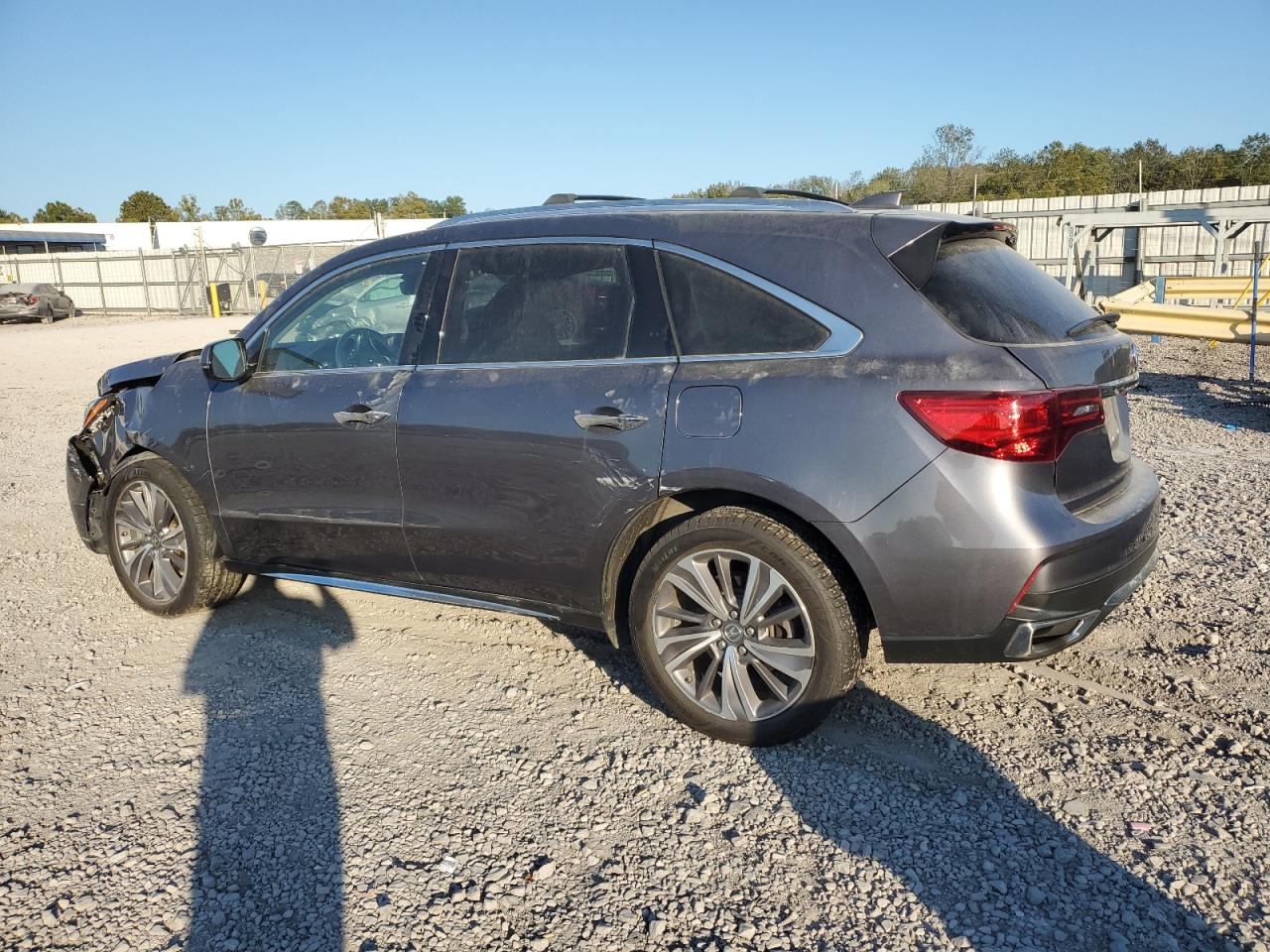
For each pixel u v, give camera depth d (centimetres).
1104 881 267
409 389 388
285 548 434
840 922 253
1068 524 297
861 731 351
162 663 421
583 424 345
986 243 344
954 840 287
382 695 387
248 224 5497
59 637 455
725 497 337
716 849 285
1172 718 354
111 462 484
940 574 299
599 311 358
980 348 299
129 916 259
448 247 399
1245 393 1073
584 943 247
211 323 2819
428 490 384
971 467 293
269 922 256
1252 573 493
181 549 463
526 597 380
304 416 411
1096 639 425
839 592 315
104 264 3931
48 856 285
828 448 306
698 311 339
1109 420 334
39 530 648
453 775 326
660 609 345
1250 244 1967
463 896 265
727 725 338
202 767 334
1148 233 2081
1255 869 269
